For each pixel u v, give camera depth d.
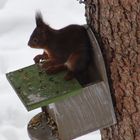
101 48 6.12
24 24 8.41
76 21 8.12
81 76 6.16
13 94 7.29
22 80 6.18
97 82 6.12
